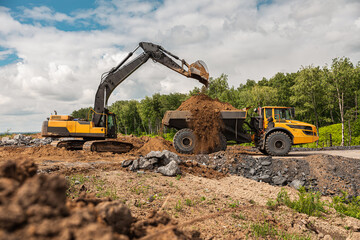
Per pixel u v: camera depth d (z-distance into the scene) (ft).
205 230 12.87
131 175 23.06
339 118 134.10
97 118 42.93
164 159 26.66
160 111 187.52
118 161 30.91
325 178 26.63
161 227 8.02
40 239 4.01
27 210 4.25
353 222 17.63
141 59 43.45
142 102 194.29
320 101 112.16
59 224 4.39
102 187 18.56
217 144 38.65
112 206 6.51
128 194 17.35
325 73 102.17
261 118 41.75
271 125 40.52
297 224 16.34
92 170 23.72
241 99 127.13
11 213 4.04
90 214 5.21
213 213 15.53
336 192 24.91
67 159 32.40
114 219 6.32
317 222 17.31
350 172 27.09
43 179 4.89
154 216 8.69
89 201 7.14
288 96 173.27
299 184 25.96
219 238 12.30
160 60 43.06
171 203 16.31
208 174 27.17
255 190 22.91
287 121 40.83
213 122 38.52
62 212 4.73
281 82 190.90
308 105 111.24
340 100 99.50
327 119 121.08
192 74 42.06
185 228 12.50
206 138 38.60
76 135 40.65
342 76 96.37
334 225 17.51
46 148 39.09
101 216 6.05
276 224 15.78
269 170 28.63
